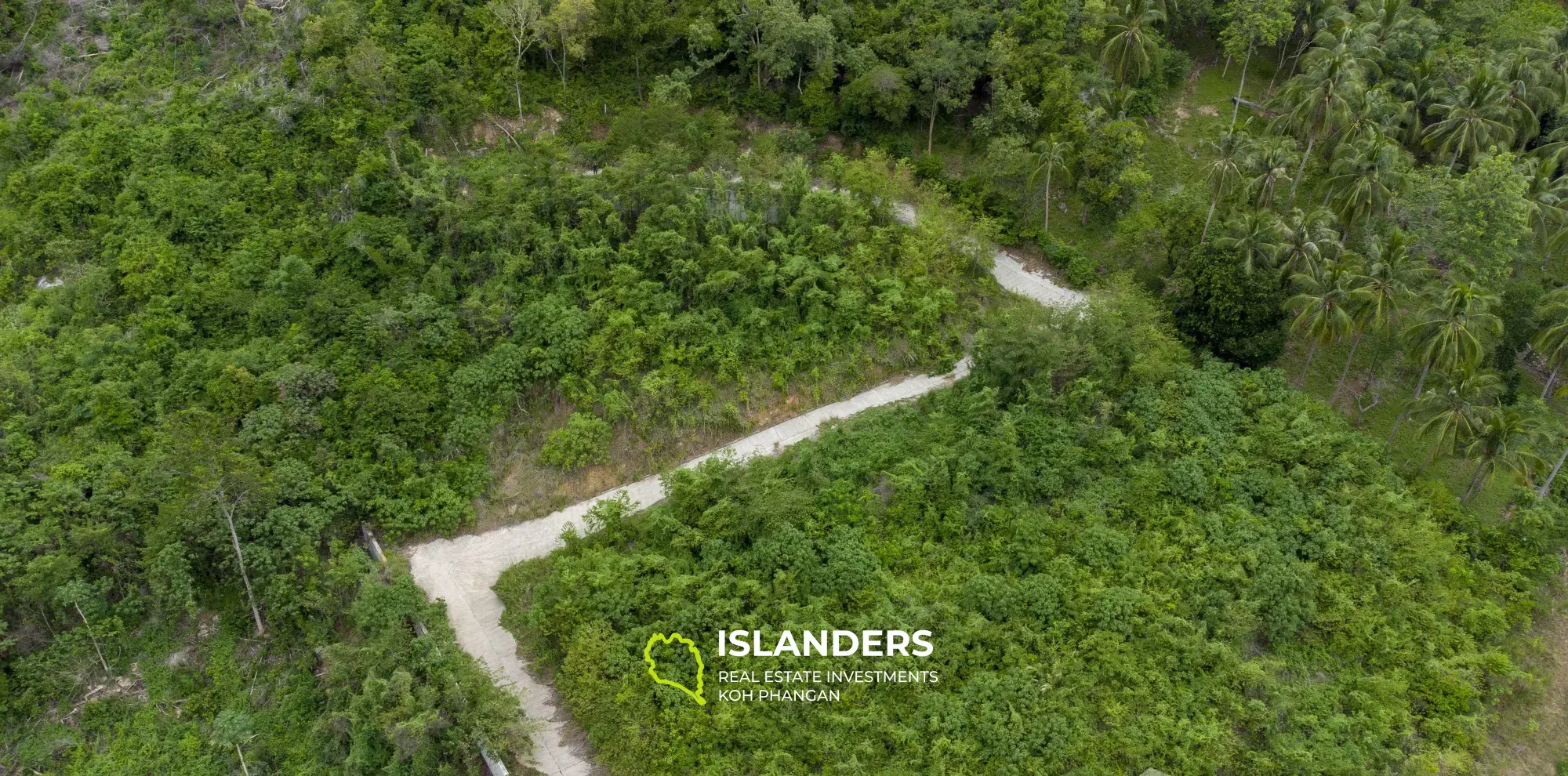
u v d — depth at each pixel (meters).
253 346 53.72
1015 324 55.12
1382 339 58.78
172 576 45.25
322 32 64.50
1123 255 64.38
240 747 43.66
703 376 56.38
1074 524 49.84
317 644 46.16
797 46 69.00
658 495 52.88
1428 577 48.47
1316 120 64.81
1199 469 52.03
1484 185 56.31
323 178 59.72
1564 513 52.31
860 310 58.47
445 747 40.66
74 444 49.75
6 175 62.06
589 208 59.56
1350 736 43.31
